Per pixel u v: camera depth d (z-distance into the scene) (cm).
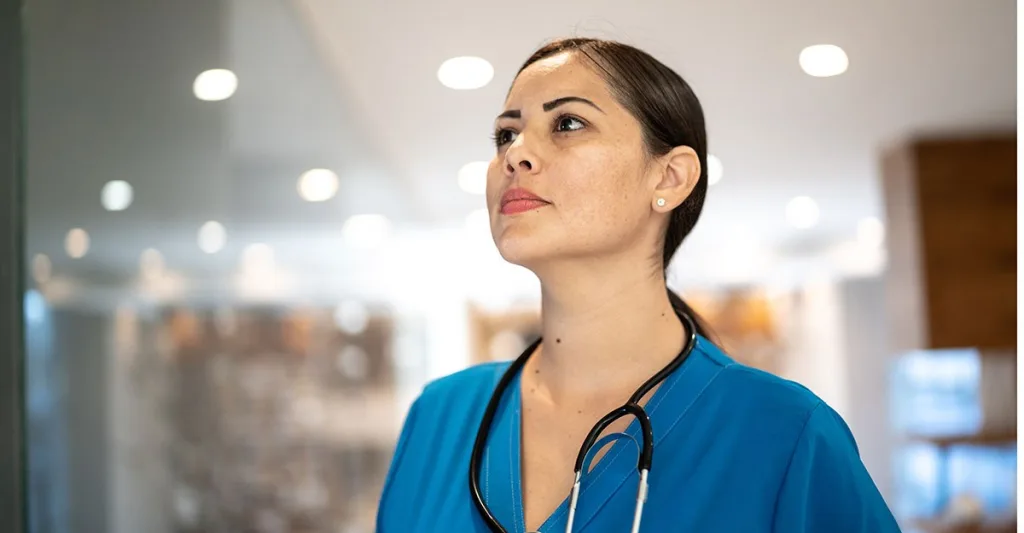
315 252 272
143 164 201
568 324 77
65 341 184
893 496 239
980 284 234
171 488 225
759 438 71
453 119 204
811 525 70
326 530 269
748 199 231
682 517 70
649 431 70
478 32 165
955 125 208
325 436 276
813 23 160
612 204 72
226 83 190
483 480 78
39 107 163
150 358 219
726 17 157
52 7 157
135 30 168
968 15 158
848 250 242
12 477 118
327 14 162
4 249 120
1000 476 231
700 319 85
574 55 77
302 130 214
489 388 86
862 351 243
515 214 73
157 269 214
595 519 72
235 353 252
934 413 237
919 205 225
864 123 204
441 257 306
